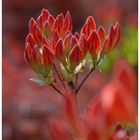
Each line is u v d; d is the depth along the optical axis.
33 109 0.84
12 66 0.93
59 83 0.65
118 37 0.46
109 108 0.37
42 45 0.45
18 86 0.88
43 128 0.83
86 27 0.45
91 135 0.38
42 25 0.46
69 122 0.39
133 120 0.38
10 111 0.85
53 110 0.84
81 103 0.91
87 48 0.45
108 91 0.38
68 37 0.44
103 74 0.95
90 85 0.94
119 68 0.40
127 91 0.39
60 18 0.46
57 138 0.40
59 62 0.45
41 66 0.45
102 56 0.46
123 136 0.40
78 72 0.45
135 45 0.85
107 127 0.38
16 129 0.83
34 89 0.87
